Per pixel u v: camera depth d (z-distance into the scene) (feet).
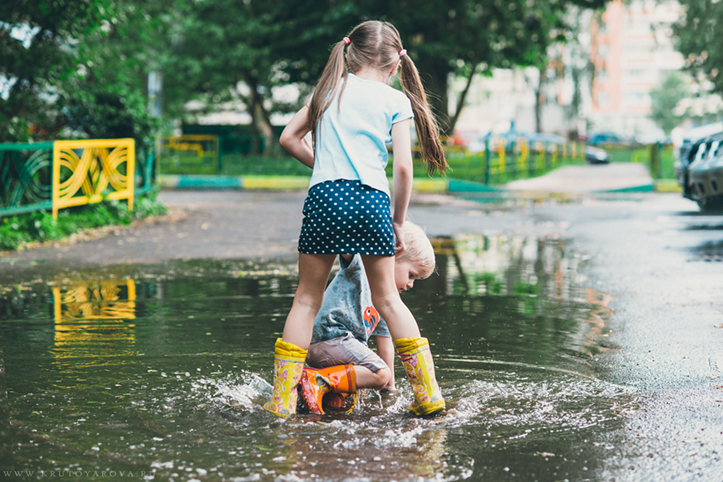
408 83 10.83
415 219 37.06
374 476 7.73
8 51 33.91
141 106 37.93
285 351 9.84
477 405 10.12
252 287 19.60
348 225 9.61
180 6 57.31
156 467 7.95
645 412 9.80
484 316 16.11
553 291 19.03
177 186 62.80
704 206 35.09
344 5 74.64
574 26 95.86
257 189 60.23
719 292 18.42
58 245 27.66
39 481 7.59
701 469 7.94
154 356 12.60
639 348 13.28
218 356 12.64
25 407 9.93
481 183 61.00
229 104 128.47
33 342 13.58
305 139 10.69
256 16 88.02
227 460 8.14
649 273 21.33
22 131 32.63
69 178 31.71
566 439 8.82
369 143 9.93
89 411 9.77
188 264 23.54
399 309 9.97
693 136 34.83
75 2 33.60
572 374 11.66
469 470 7.90
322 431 9.09
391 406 10.23
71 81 37.86
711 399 10.33
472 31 78.95
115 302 17.54
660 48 98.89
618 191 57.26
